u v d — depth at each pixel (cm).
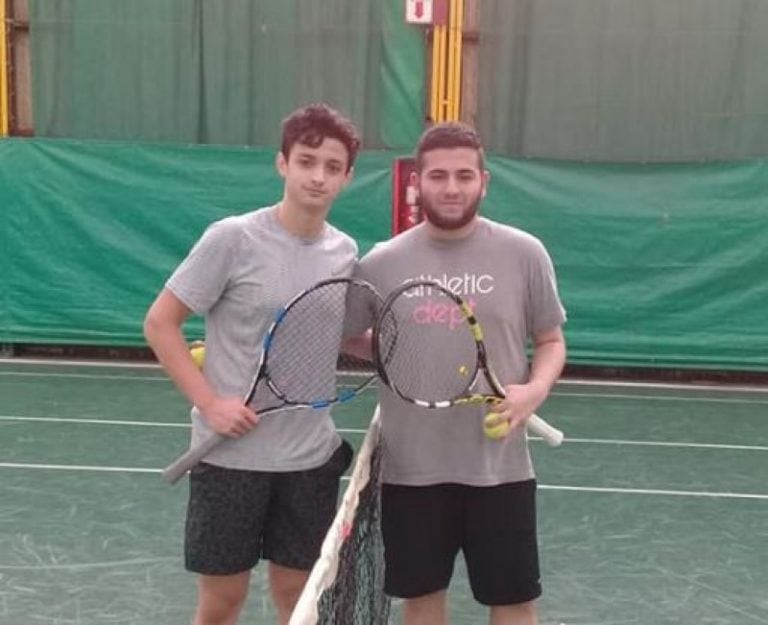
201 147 961
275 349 283
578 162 942
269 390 287
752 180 929
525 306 293
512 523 294
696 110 940
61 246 973
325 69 966
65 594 421
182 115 979
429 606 305
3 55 984
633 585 446
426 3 949
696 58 935
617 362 952
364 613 270
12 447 662
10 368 945
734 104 939
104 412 773
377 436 300
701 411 839
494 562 294
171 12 967
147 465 624
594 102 945
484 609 416
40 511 529
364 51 962
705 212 935
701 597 434
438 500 294
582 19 938
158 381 899
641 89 941
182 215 968
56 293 977
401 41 960
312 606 176
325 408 297
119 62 976
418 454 292
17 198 970
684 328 945
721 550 495
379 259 291
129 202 970
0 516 520
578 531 518
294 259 284
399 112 966
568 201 943
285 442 289
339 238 297
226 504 287
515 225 948
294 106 973
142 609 408
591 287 948
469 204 276
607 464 656
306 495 291
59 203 970
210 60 971
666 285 944
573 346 952
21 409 779
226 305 286
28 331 981
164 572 447
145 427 726
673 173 938
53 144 965
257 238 282
